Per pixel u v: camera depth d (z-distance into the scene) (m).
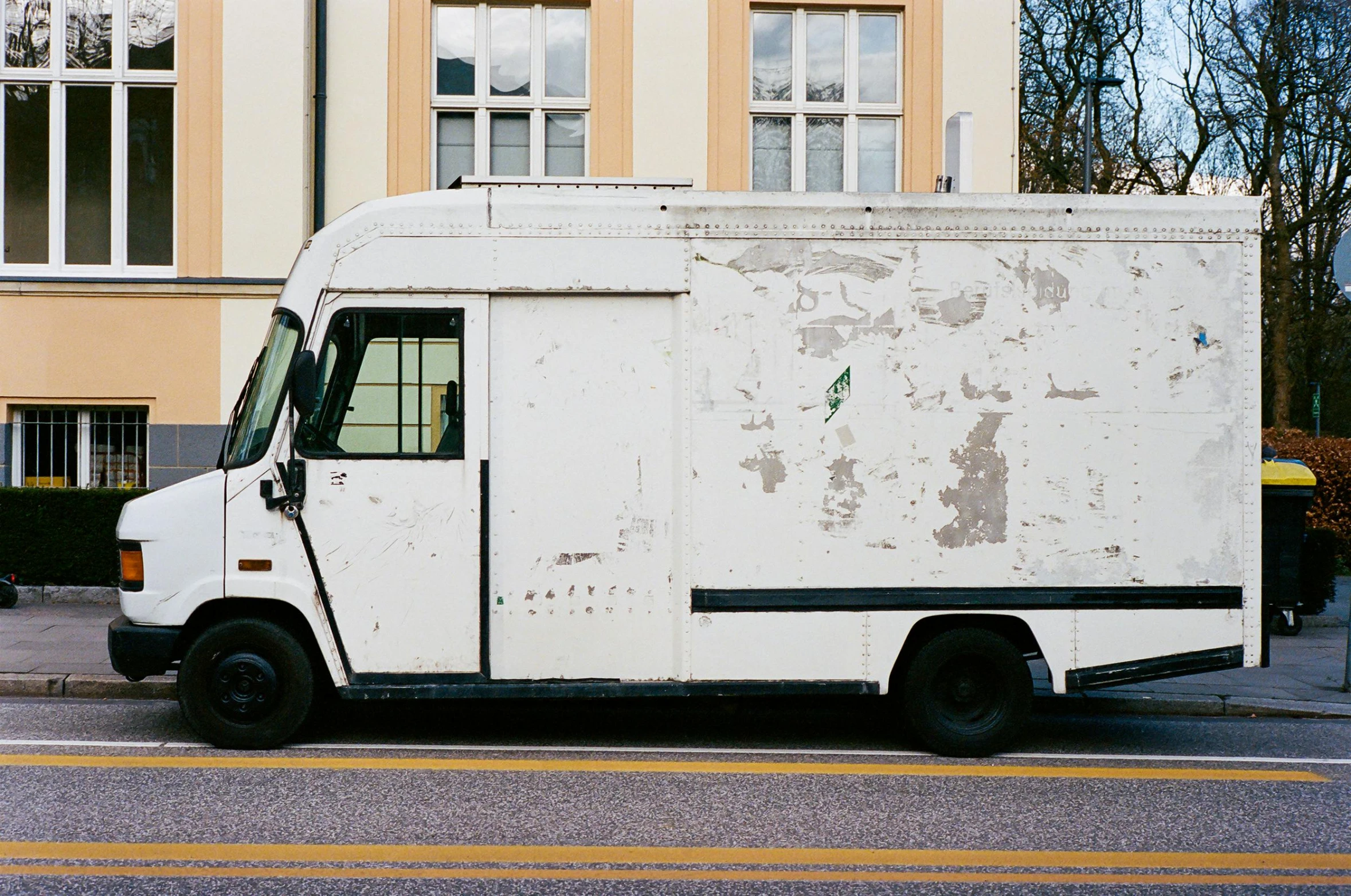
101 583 11.66
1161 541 6.75
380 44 12.77
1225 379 6.79
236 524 6.55
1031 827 5.43
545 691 6.60
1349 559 15.44
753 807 5.69
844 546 6.70
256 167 12.43
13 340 12.27
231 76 12.42
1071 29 27.55
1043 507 6.73
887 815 5.60
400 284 6.64
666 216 6.70
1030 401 6.74
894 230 6.74
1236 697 8.42
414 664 6.60
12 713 7.67
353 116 12.77
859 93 13.47
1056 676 6.72
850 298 6.73
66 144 12.73
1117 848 5.14
